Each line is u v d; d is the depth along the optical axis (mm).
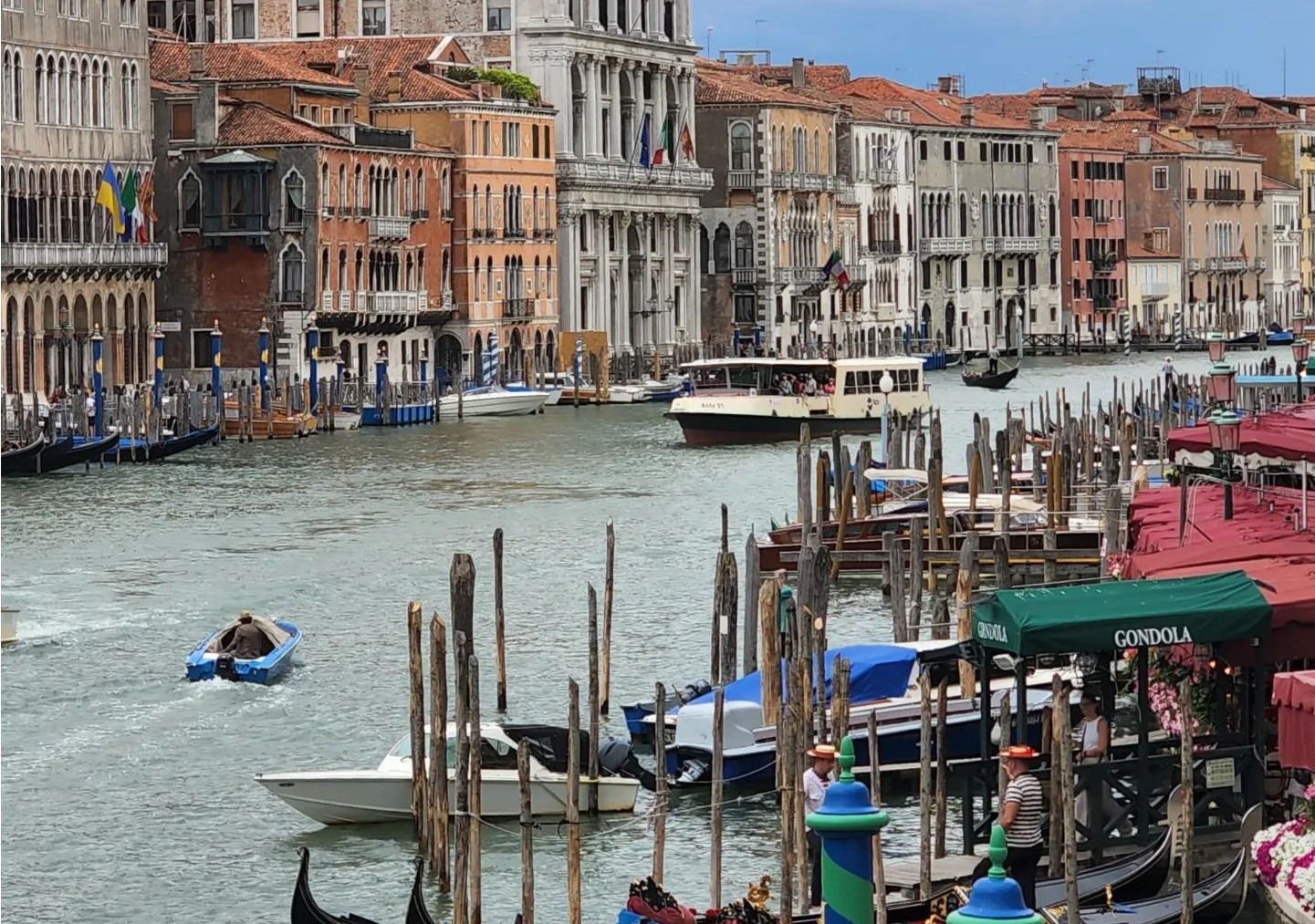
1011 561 73500
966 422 137500
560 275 173250
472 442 127125
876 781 42844
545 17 173375
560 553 83312
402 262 154500
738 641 66312
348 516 93938
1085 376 184375
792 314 195750
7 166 126125
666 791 44750
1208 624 37562
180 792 50969
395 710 57531
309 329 143125
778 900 42688
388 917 43812
